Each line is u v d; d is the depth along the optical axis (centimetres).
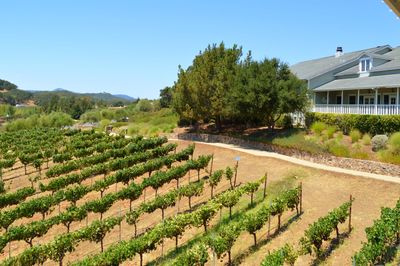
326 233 1247
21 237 1510
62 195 2022
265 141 3131
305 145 2712
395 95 3247
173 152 3425
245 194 1962
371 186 1864
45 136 5378
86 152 3678
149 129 5119
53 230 1859
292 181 2112
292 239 1419
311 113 3394
